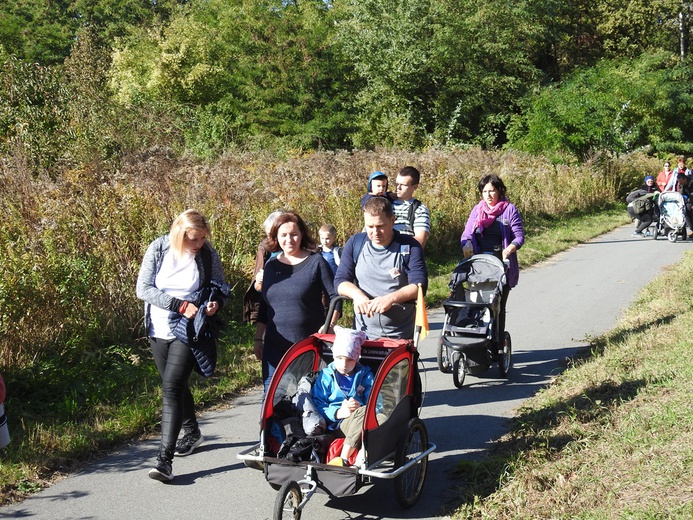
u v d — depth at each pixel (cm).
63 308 816
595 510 452
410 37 3506
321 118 3506
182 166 1162
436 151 2048
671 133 3925
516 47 4006
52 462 594
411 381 527
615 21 4862
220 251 1038
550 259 1636
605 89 3662
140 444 648
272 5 3850
